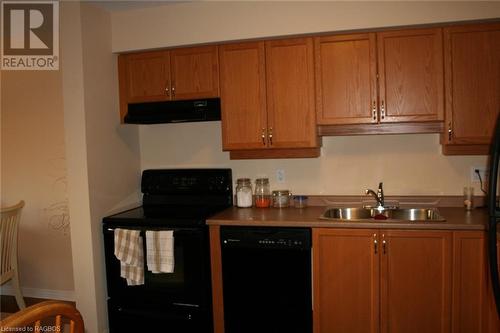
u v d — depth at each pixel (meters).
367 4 2.39
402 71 2.43
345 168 2.84
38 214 3.55
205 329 2.46
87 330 2.58
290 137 2.61
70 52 2.49
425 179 2.72
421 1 2.32
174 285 2.49
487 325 2.10
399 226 2.18
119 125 2.88
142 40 2.75
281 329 2.38
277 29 2.52
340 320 2.30
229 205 2.97
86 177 2.51
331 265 2.29
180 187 3.03
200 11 2.64
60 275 3.54
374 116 2.48
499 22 2.30
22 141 3.53
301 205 2.79
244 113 2.67
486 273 2.08
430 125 2.50
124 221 2.54
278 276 2.36
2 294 3.64
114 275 2.59
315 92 2.57
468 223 2.12
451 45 2.36
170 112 2.76
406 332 2.22
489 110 2.33
